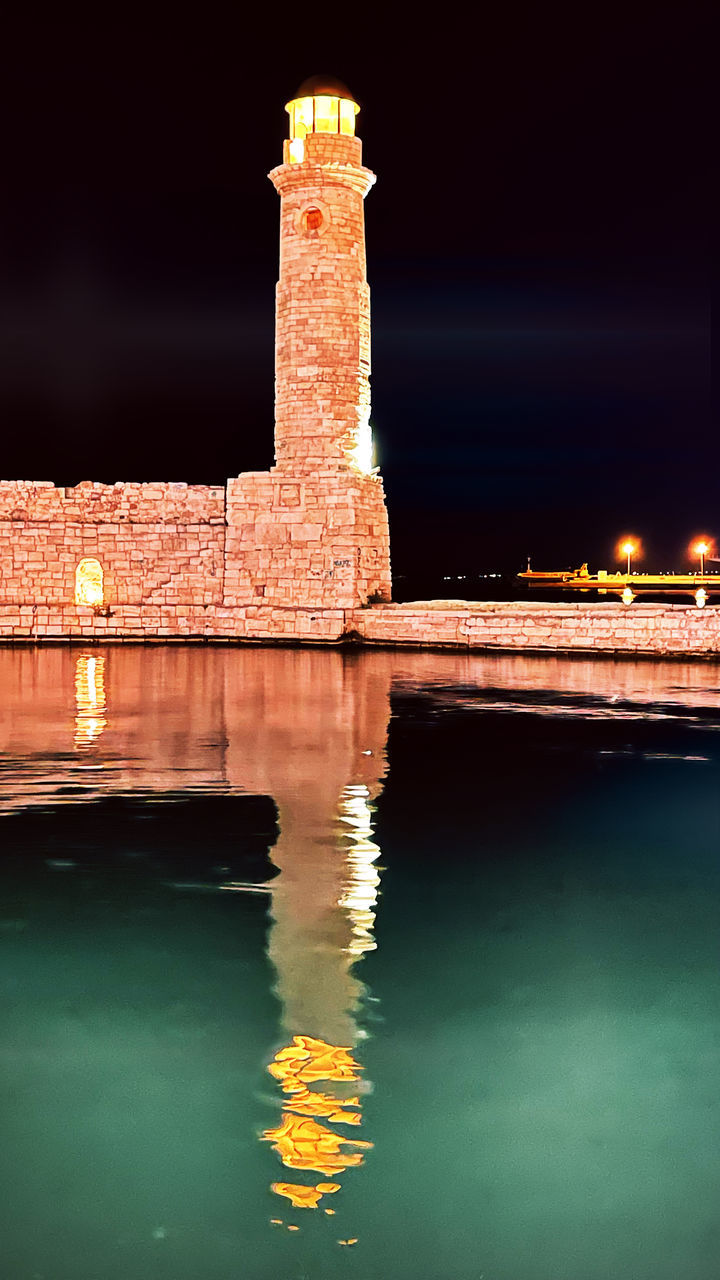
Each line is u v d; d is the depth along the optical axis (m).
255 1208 5.26
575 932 8.70
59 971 7.83
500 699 21.95
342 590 35.00
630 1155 5.68
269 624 35.47
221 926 8.70
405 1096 6.21
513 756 15.82
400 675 26.45
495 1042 6.84
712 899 9.54
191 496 36.66
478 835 11.50
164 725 18.36
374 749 16.27
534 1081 6.38
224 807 12.48
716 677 26.12
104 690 23.19
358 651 33.16
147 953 8.16
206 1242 4.99
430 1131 5.86
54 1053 6.68
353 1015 7.18
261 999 7.40
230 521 36.19
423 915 9.01
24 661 30.02
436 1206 5.25
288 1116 6.03
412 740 17.08
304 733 17.64
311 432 34.97
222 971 7.82
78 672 26.98
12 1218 5.16
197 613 36.38
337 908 9.16
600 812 12.55
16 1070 6.46
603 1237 5.07
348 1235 5.05
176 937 8.46
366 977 7.79
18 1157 5.62
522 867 10.40
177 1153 5.66
